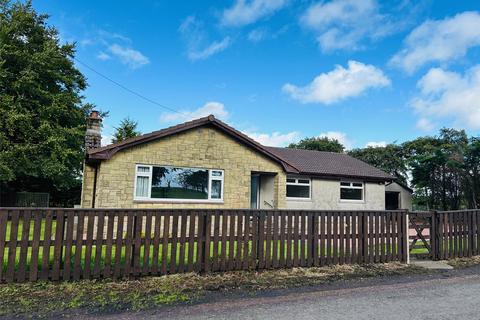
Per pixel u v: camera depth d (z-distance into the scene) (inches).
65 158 869.2
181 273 245.3
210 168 539.5
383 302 197.2
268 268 270.1
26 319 161.9
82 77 1063.0
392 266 299.1
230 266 258.8
